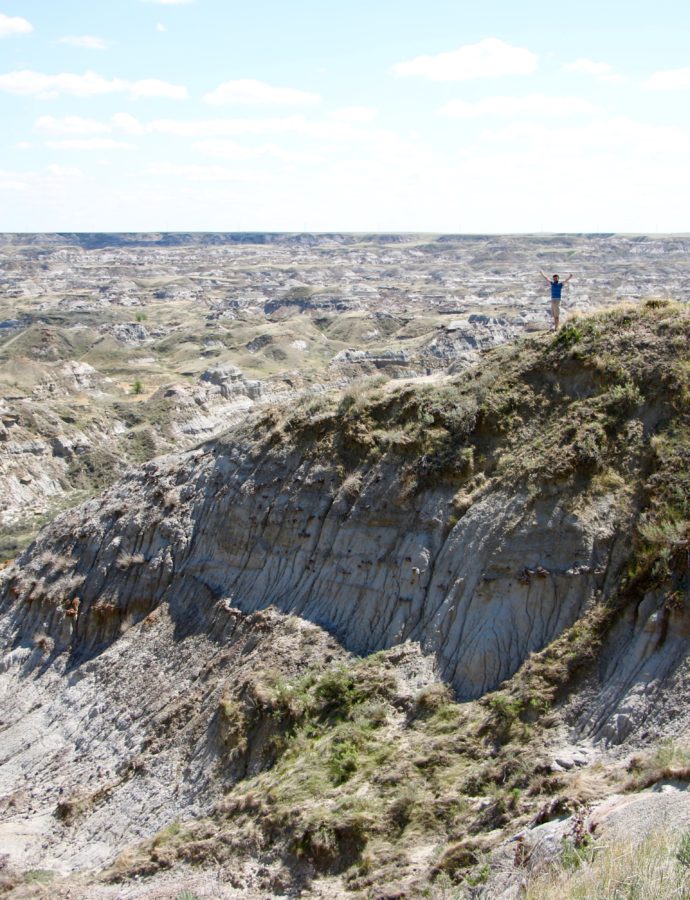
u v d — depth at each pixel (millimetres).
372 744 19812
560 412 24500
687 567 18578
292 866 17406
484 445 25047
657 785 14156
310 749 20922
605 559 20469
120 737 26375
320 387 114562
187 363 163375
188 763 23438
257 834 18609
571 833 13273
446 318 177250
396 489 25594
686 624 17750
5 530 78125
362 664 22500
